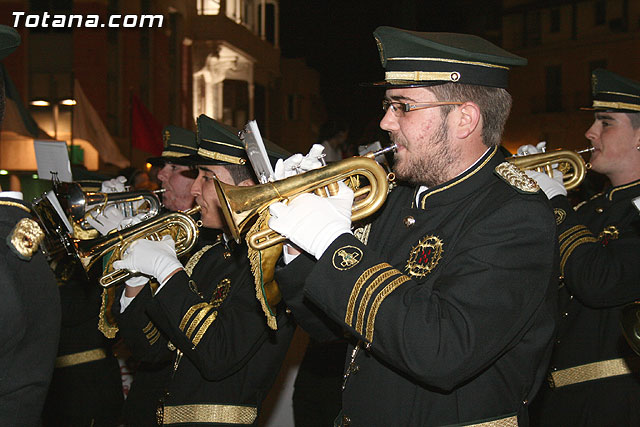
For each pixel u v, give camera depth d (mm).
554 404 2932
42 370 1597
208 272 2689
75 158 14281
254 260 1800
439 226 1839
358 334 1687
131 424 2918
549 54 29203
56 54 16047
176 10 19609
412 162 1854
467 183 1835
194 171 3504
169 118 19547
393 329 1630
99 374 3611
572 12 28641
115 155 14797
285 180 1784
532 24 29469
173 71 19984
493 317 1628
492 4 29953
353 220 1821
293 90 29453
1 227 1532
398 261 1876
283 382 3826
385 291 1659
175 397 2551
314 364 3449
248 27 24469
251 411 2533
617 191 3055
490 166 1853
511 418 1774
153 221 2594
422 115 1821
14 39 1585
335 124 8406
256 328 2375
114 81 16688
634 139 3033
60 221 2438
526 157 3098
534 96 29594
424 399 1771
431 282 1760
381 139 3904
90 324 3576
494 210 1728
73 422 3551
